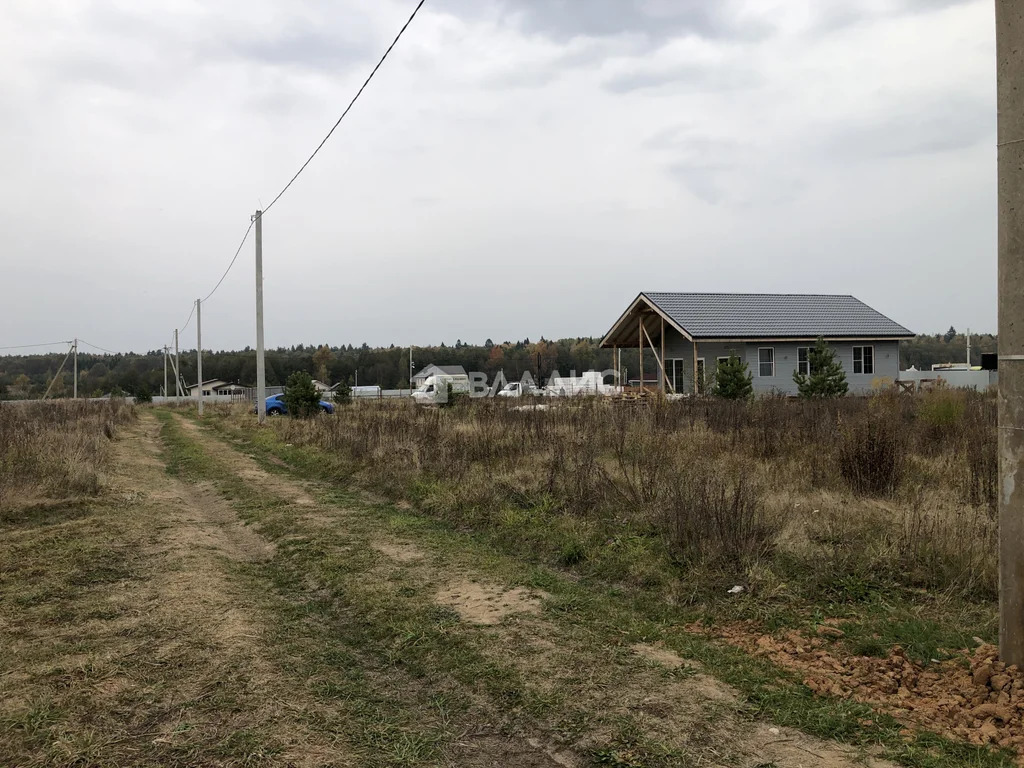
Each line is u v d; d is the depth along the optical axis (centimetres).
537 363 7631
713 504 663
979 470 838
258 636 463
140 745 321
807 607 508
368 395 6012
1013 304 358
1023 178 349
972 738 321
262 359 2427
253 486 1119
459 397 2608
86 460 1155
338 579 599
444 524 820
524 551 691
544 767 311
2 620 492
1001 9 353
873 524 662
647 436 1284
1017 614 364
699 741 327
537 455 1118
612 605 529
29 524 822
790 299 3281
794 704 359
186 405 5325
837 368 2481
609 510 774
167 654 429
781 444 1127
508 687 387
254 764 305
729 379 2278
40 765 303
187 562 653
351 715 357
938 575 541
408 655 438
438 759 316
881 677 390
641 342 3092
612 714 354
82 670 404
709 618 494
